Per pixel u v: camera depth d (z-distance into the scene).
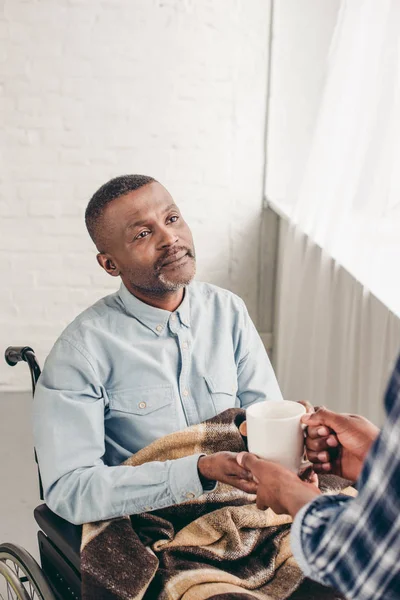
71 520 1.26
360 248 2.08
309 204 2.60
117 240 1.35
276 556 1.21
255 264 3.28
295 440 1.09
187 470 1.17
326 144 2.48
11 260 3.17
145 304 1.38
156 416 1.36
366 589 0.76
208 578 1.14
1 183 3.10
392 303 1.93
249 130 3.13
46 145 3.08
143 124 3.09
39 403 1.31
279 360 3.03
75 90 3.03
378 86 2.02
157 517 1.25
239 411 1.37
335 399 2.38
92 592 1.16
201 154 3.14
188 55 3.04
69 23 2.96
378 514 0.74
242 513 1.23
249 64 3.06
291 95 3.10
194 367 1.41
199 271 3.27
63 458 1.27
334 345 2.34
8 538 2.20
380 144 2.04
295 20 3.02
